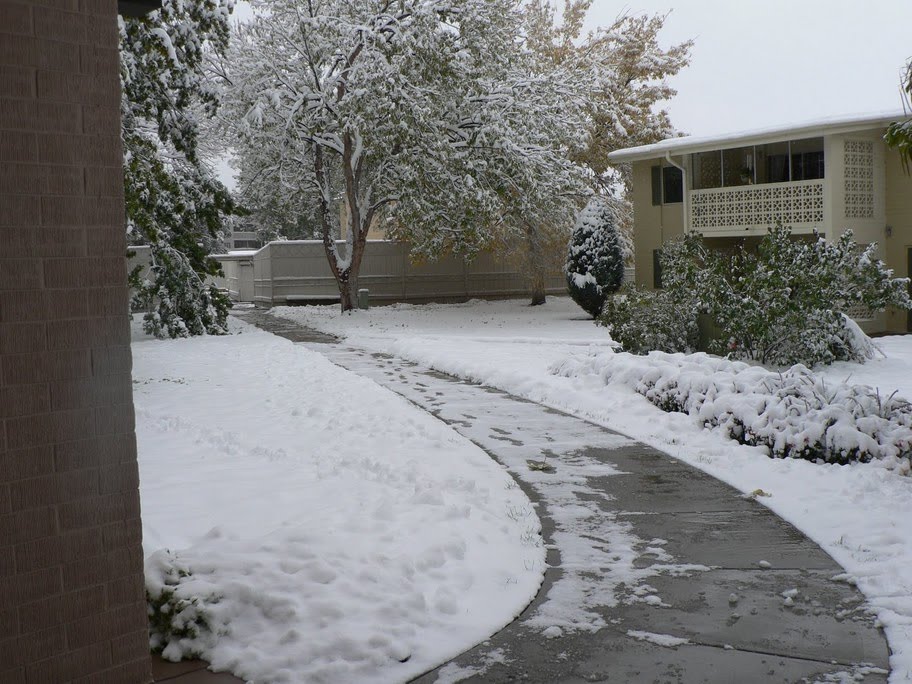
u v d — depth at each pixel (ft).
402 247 118.11
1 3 11.02
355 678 13.39
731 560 18.95
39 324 11.43
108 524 12.16
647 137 118.42
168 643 14.32
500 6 90.12
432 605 15.88
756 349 49.83
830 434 27.12
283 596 15.11
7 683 11.21
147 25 50.72
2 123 11.05
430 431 31.58
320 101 92.07
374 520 19.90
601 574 18.13
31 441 11.41
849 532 20.65
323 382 44.68
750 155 83.30
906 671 13.66
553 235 104.58
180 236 70.03
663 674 13.69
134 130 54.75
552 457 28.71
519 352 57.82
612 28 124.26
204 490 23.06
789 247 49.39
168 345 65.92
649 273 94.63
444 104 87.10
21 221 11.25
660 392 36.27
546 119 91.04
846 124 71.51
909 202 75.36
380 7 87.30
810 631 15.25
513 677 13.60
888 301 49.70
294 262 116.67
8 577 11.22
